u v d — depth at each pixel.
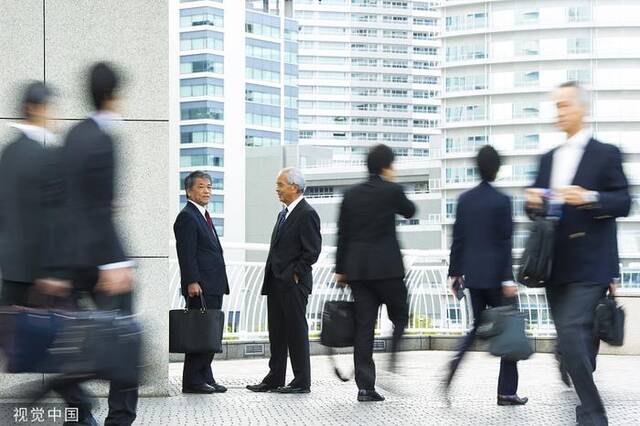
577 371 6.14
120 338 5.04
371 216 8.68
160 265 8.88
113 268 5.42
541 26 140.50
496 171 8.25
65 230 5.38
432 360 13.35
